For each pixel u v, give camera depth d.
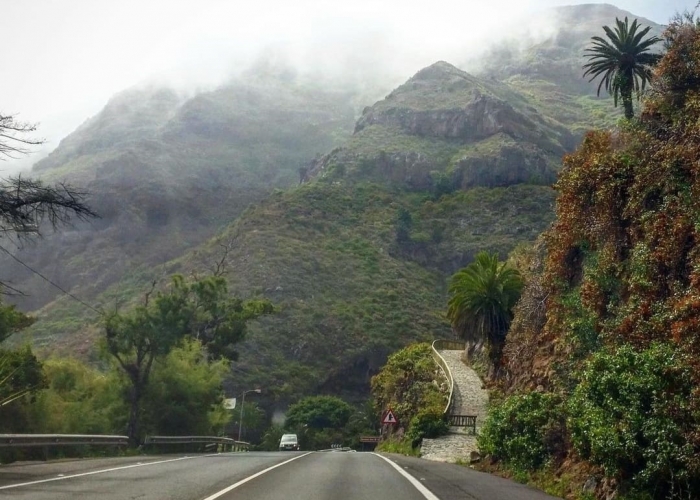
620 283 20.38
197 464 21.09
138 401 39.66
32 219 18.73
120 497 11.82
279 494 12.77
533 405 19.75
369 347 103.69
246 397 89.31
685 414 11.85
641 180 20.17
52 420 34.06
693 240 16.75
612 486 13.20
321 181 173.12
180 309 42.38
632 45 38.50
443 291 126.19
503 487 15.48
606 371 13.80
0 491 12.67
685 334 13.31
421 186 174.75
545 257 31.39
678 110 20.95
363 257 128.50
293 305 108.12
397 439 49.12
